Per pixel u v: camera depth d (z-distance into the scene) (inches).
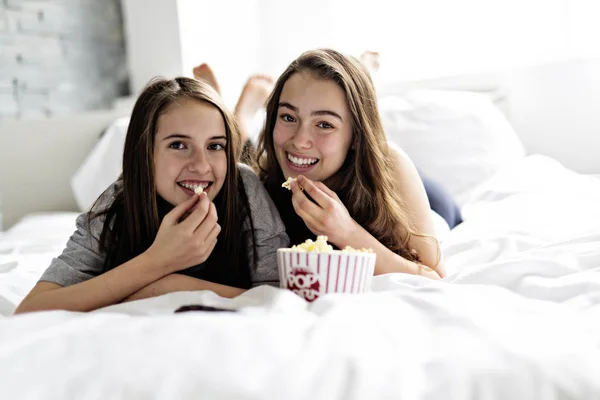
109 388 20.7
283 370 21.5
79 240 42.1
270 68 116.3
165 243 37.0
